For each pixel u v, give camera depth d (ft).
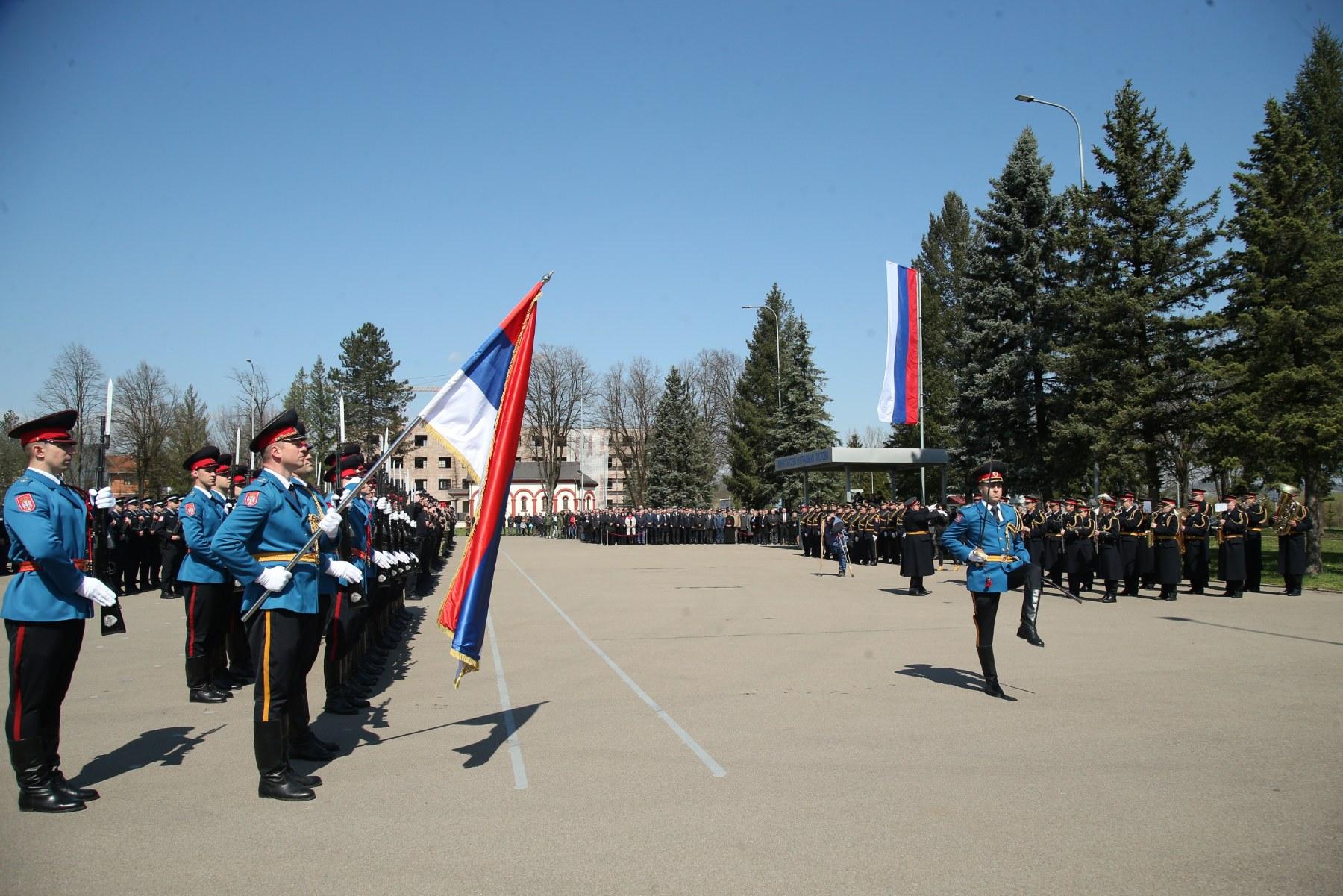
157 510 66.08
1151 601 58.08
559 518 227.61
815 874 15.23
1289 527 59.67
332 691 27.55
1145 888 14.58
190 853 16.37
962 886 14.71
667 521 169.58
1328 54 103.04
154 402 156.87
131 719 26.84
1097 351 84.43
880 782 20.11
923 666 34.27
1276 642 39.45
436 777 20.85
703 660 36.29
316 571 21.08
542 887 14.78
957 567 86.58
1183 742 23.08
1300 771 20.61
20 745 18.60
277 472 21.48
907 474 167.84
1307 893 14.37
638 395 268.82
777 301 220.43
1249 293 74.28
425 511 67.51
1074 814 17.98
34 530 18.65
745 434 219.61
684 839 16.85
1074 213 89.92
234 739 24.54
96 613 54.34
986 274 102.78
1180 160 83.66
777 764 21.56
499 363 24.79
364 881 15.06
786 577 79.97
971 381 103.24
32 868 15.69
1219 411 76.38
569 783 20.27
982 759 21.83
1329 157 96.48
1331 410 67.72
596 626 47.37
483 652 39.09
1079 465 92.79
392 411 199.11
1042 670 33.22
